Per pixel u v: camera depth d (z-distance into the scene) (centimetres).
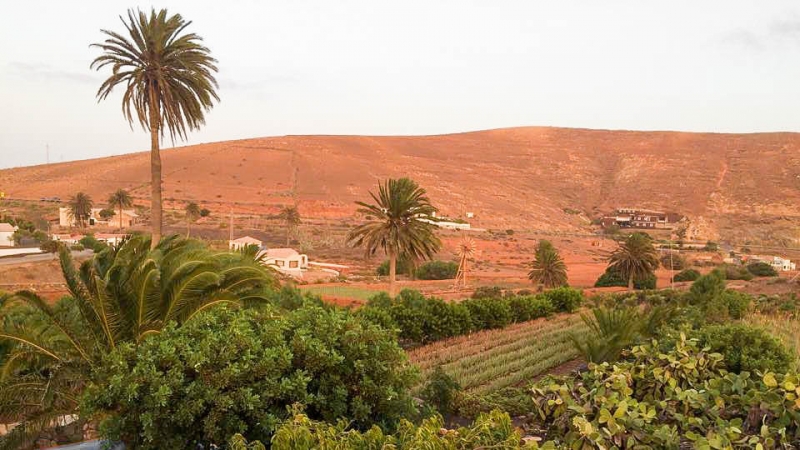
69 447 705
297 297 1805
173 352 575
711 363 623
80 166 17188
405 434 413
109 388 569
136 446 579
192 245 1303
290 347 614
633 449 427
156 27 2497
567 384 557
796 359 1106
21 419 1002
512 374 1497
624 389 507
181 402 557
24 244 6334
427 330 2217
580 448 424
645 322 1473
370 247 3291
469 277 7400
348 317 682
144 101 2583
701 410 514
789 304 2881
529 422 642
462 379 1446
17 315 1302
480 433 412
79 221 9756
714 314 2205
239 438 451
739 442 412
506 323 2584
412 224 3272
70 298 1197
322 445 394
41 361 999
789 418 448
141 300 996
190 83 2608
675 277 7650
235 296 1070
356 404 622
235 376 564
